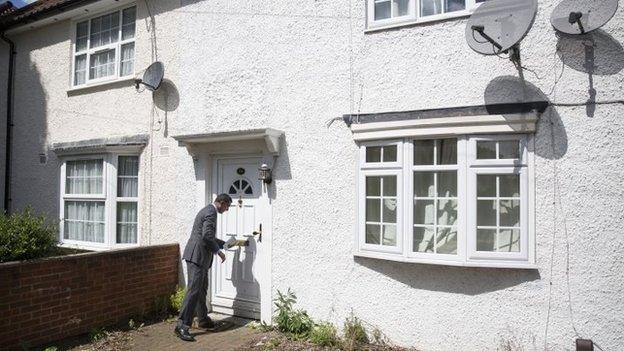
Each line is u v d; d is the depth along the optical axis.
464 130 5.00
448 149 5.20
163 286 6.94
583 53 4.68
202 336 5.85
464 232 4.96
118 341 5.62
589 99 4.64
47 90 9.29
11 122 9.84
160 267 6.91
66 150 8.45
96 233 8.15
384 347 5.32
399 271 5.38
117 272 6.27
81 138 8.67
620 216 4.49
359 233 5.61
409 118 5.30
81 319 5.79
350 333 5.44
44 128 9.27
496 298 4.89
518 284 4.81
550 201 4.73
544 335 4.68
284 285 6.13
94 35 8.83
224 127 6.85
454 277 5.09
